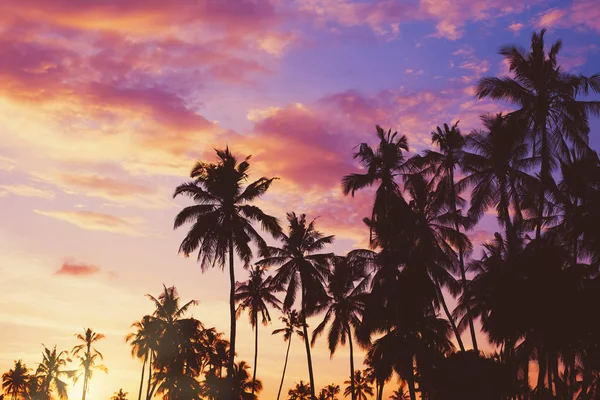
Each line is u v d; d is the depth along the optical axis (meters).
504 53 43.78
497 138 48.06
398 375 56.03
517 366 45.66
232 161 49.94
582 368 48.06
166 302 80.00
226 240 48.09
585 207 45.12
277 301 76.44
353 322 65.19
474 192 50.94
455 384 45.38
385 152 53.69
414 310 53.66
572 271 38.81
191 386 76.12
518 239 47.97
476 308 50.41
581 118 42.41
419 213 54.19
